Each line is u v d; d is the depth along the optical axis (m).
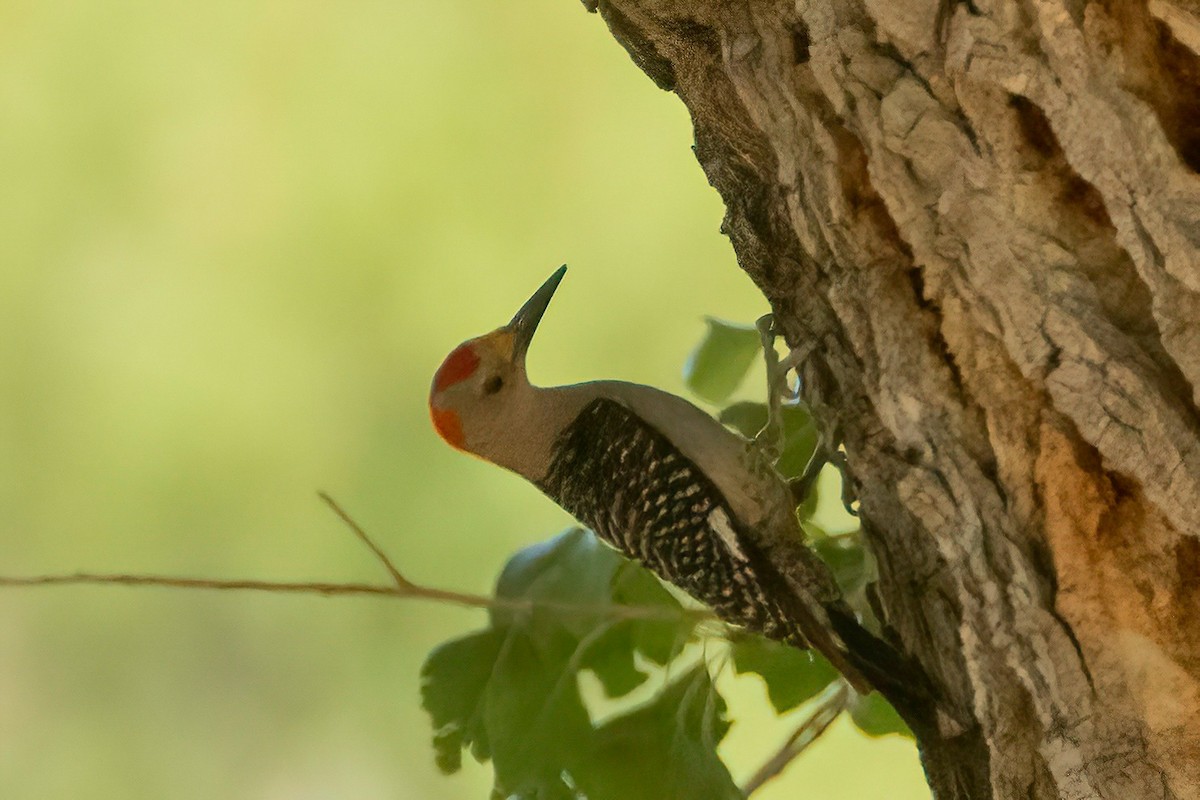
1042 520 6.57
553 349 16.16
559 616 8.34
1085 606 6.48
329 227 16.77
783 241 7.70
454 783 16.55
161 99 17.53
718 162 7.91
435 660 8.38
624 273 16.28
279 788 16.61
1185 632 6.28
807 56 7.18
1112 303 6.36
